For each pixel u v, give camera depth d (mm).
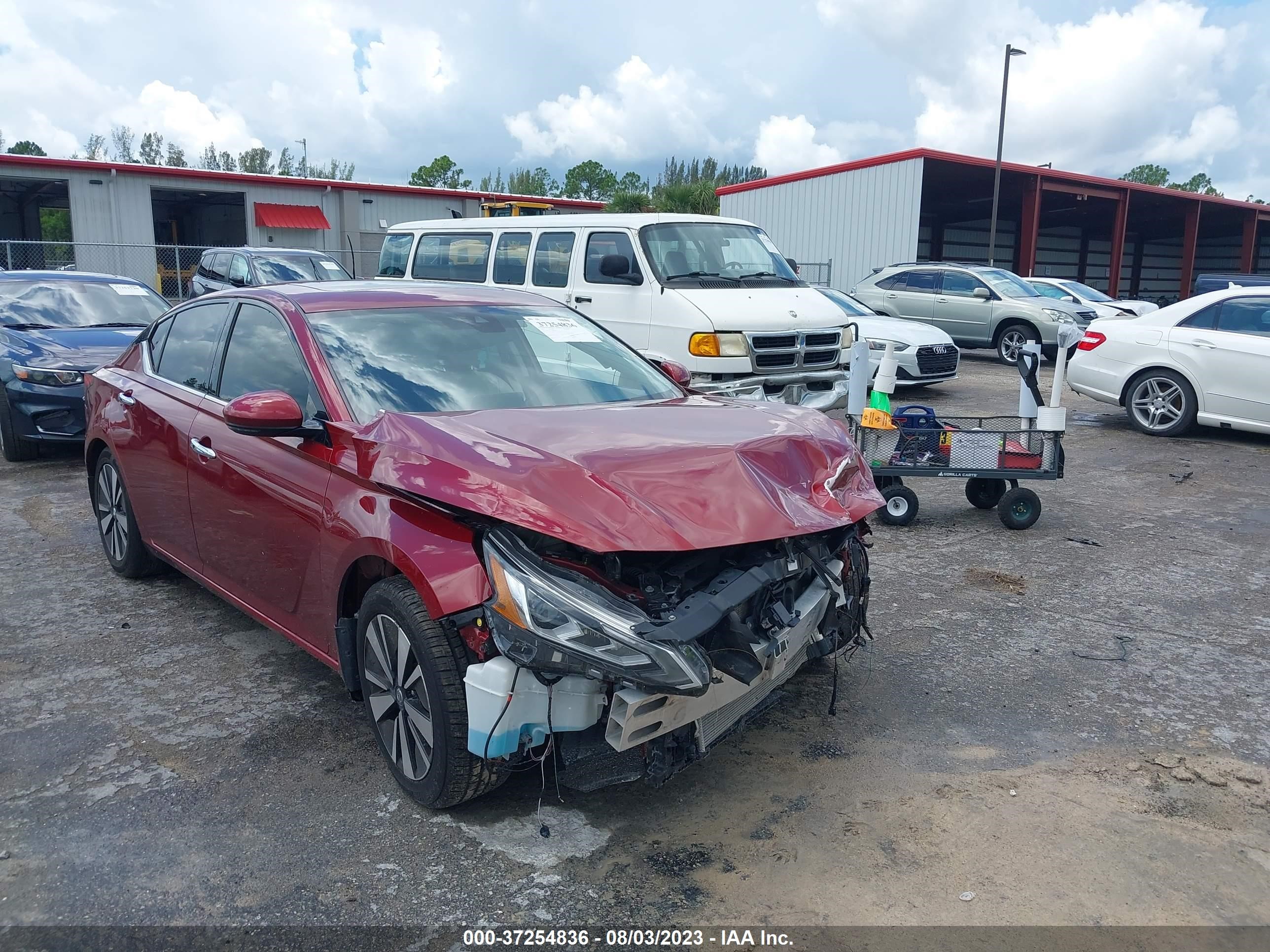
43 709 3984
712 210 38312
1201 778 3537
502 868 2975
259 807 3283
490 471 3000
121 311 9656
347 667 3535
